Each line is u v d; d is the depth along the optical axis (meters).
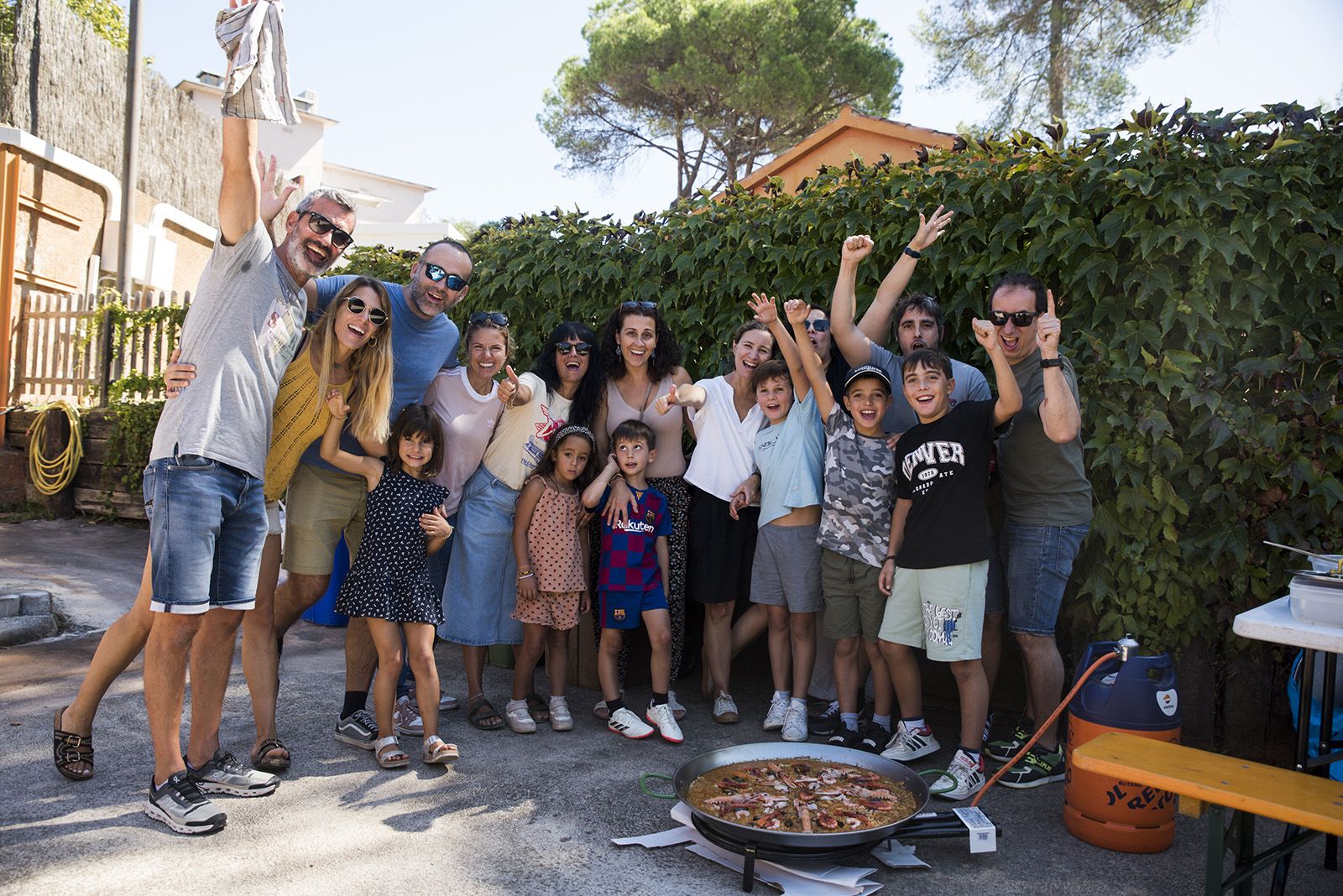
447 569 4.18
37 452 8.52
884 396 3.77
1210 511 3.77
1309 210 3.51
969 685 3.47
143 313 8.69
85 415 8.55
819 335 4.10
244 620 3.41
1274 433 3.56
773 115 20.06
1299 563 3.59
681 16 20.17
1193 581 3.72
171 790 2.87
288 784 3.29
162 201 13.27
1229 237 3.58
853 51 20.17
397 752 3.48
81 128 11.45
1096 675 3.09
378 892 2.53
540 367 4.34
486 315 3.91
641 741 3.93
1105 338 3.88
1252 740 3.71
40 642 5.04
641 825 3.05
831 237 4.52
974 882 2.74
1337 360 3.54
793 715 4.00
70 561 6.72
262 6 2.85
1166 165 3.66
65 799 3.03
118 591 5.96
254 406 2.98
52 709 3.91
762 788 3.00
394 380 3.82
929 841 3.03
